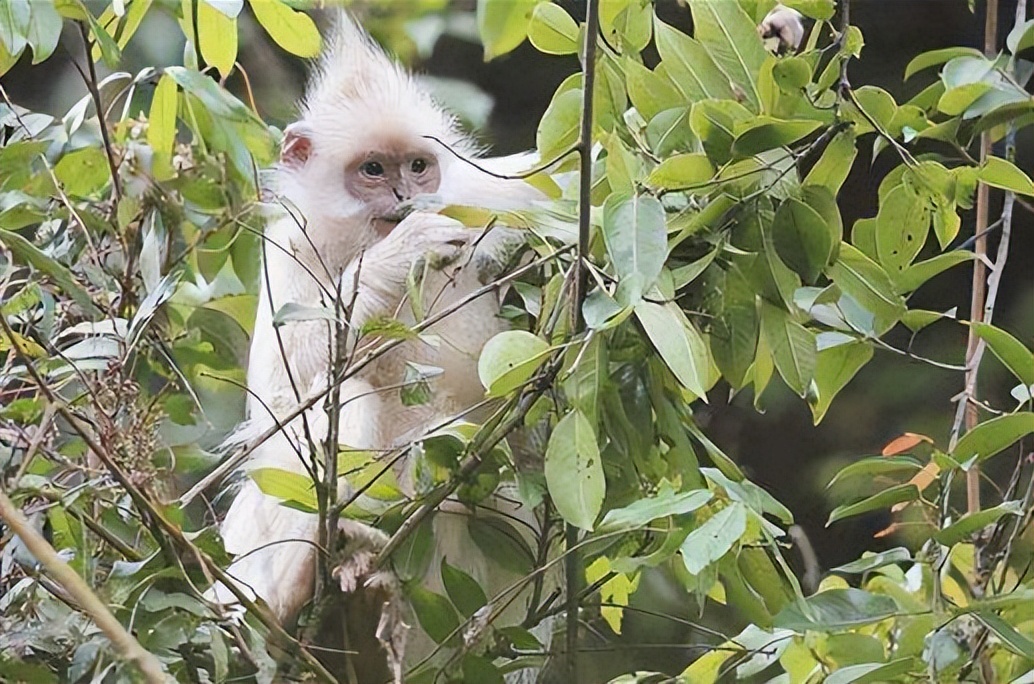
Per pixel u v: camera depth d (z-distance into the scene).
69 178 6.61
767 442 10.34
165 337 6.43
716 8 5.49
